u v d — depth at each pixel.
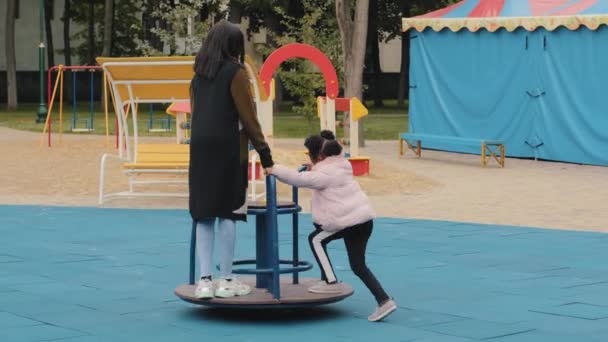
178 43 41.75
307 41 36.41
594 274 11.09
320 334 8.19
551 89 25.55
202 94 8.55
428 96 28.98
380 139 34.88
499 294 9.95
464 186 20.30
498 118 26.94
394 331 8.30
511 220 15.55
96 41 67.81
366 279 8.70
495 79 26.91
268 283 9.02
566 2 26.19
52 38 71.50
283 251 12.50
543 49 25.69
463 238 13.68
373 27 59.19
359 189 8.86
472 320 8.74
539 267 11.52
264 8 51.12
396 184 20.42
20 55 71.25
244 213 8.59
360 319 8.78
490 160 26.30
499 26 26.41
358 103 22.12
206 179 8.45
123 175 21.75
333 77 21.95
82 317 8.80
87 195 18.69
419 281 10.64
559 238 13.73
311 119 36.62
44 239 13.50
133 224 14.95
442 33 28.38
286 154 22.27
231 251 8.67
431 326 8.50
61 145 29.80
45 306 9.28
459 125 28.00
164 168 17.12
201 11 45.81
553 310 9.17
